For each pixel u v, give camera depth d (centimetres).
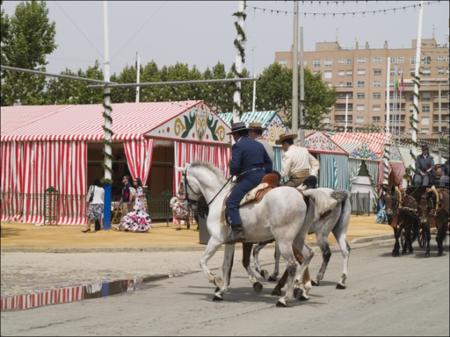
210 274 1152
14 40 5322
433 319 995
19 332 893
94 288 1322
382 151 4447
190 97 6950
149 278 1470
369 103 14238
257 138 1214
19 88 5347
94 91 6078
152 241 2197
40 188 2952
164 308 1085
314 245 2150
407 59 13925
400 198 1883
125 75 7181
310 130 3838
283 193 1091
